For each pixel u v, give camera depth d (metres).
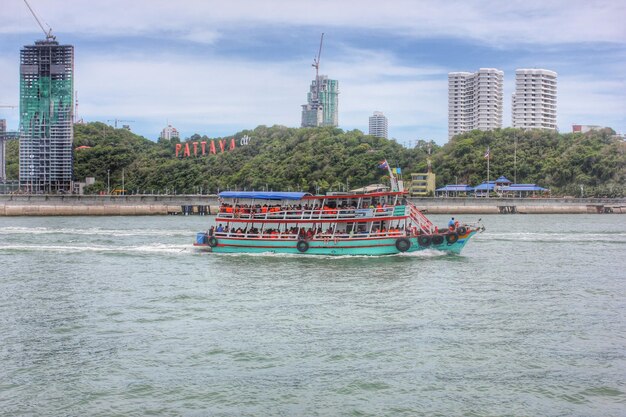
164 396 29.98
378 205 70.88
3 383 31.48
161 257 71.31
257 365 33.84
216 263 66.88
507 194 197.62
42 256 72.31
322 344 37.31
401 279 57.75
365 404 29.27
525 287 54.31
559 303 48.03
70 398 29.77
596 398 30.03
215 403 29.30
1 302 48.16
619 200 187.88
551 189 199.38
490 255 73.88
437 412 28.56
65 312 45.00
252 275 59.88
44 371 33.00
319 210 71.25
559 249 80.56
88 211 168.50
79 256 72.31
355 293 51.62
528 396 30.16
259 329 40.44
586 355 35.59
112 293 51.59
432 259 69.38
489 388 31.02
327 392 30.48
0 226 121.75
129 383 31.47
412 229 73.00
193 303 47.97
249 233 73.62
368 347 36.75
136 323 42.03
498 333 39.66
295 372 32.88
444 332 39.84
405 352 35.94
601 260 70.44
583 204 186.00
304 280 57.34
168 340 38.09
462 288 53.75
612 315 44.41
